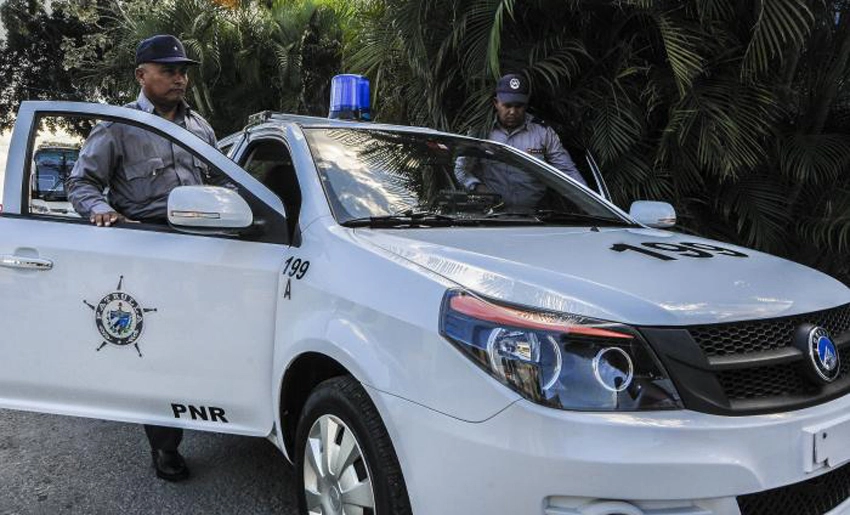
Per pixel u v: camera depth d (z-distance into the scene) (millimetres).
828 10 4730
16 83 16906
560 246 2377
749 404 1764
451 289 1889
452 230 2531
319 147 2875
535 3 5172
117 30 13328
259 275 2492
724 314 1833
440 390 1784
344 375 2225
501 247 2283
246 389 2514
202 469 3281
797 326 1939
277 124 3199
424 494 1795
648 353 1721
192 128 3633
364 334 2031
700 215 5266
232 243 2572
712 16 4719
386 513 1924
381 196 2713
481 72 5180
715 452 1649
